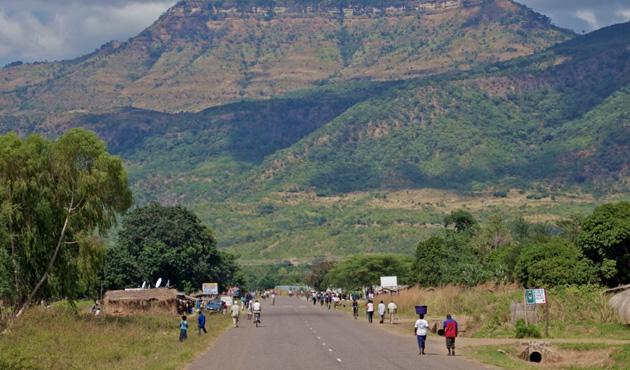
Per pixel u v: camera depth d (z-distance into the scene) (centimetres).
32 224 8769
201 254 17575
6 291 8725
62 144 9081
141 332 7588
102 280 14762
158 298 11344
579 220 15125
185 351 5941
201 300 12562
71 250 8988
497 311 8131
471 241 16088
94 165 9169
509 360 5444
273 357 5659
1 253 8556
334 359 5478
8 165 8669
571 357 5762
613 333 6881
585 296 8088
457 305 10088
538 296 6750
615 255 9675
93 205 9088
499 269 12744
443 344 6694
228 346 6662
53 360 5125
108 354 5712
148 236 16500
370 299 11731
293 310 14450
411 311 11106
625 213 9719
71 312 8712
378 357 5606
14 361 4966
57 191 8956
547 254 10238
